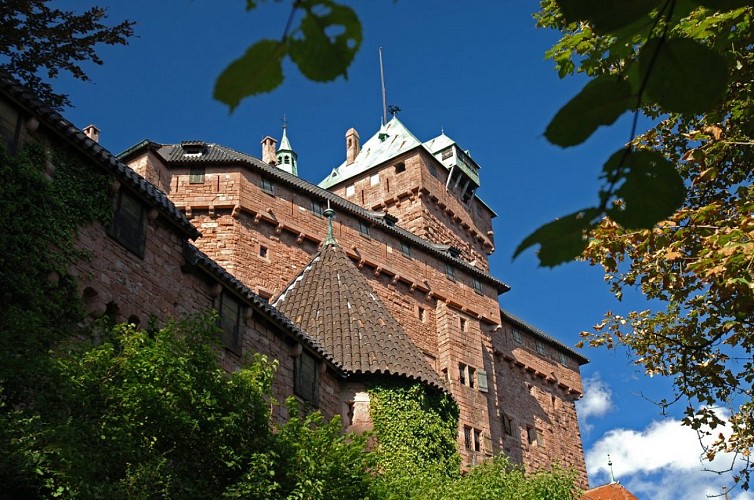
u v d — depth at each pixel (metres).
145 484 13.12
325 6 1.98
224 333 22.23
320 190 45.00
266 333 24.08
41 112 18.47
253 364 17.23
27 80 25.80
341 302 29.98
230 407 15.80
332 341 28.23
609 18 2.13
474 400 43.44
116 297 19.12
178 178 40.22
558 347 56.94
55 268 17.53
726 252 12.06
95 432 13.27
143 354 15.09
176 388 15.05
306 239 41.72
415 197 56.16
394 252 44.66
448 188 59.25
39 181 17.72
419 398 27.66
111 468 13.38
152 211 21.06
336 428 17.41
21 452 12.05
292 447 16.34
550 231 2.32
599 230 13.66
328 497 16.12
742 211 12.66
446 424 28.23
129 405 14.31
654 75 2.18
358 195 58.56
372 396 26.94
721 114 12.92
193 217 39.59
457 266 47.69
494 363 50.28
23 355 13.79
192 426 14.74
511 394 50.84
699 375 15.53
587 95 2.17
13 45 25.33
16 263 16.61
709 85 2.17
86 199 19.06
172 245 21.72
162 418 14.51
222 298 22.72
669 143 14.80
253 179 41.03
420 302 44.69
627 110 2.20
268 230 40.59
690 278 14.89
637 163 2.28
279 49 2.01
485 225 63.59
